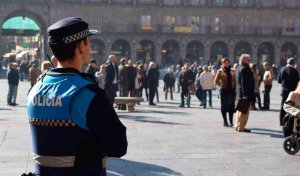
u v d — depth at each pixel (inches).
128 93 972.6
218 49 3272.6
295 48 3344.0
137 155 453.4
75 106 119.2
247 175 376.8
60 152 120.0
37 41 3518.7
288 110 464.8
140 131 617.0
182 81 1021.8
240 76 615.8
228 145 515.2
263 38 3272.6
